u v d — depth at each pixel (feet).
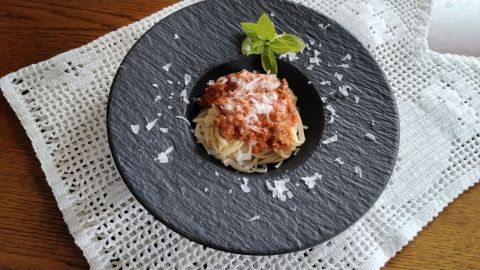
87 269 1.45
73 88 1.72
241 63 1.71
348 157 1.52
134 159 1.44
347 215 1.41
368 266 1.49
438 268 1.52
